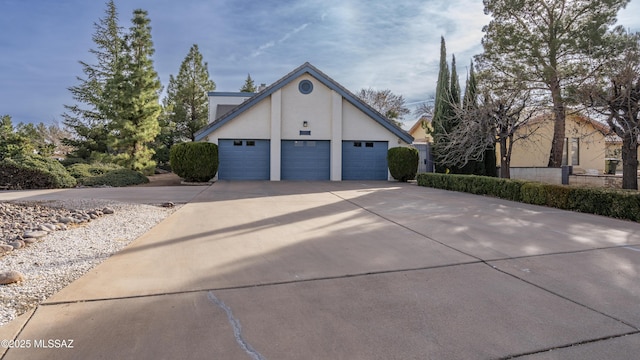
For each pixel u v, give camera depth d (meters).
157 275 3.88
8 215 7.36
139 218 7.09
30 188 12.59
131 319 2.86
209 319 2.88
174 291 3.44
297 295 3.38
